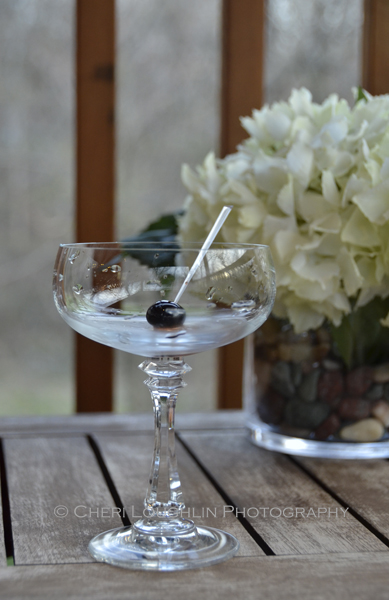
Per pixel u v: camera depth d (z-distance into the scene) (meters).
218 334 0.53
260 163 0.69
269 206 0.69
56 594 0.50
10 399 2.07
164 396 0.56
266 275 0.55
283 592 0.50
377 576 0.52
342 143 0.68
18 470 0.66
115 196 0.95
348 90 1.55
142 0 1.81
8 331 2.07
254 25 0.97
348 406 0.69
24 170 2.00
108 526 0.58
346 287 0.66
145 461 0.68
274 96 1.56
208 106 1.86
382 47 1.02
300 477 0.66
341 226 0.67
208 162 0.73
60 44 1.91
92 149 0.94
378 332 0.67
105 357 0.98
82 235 0.95
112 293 0.53
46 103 1.95
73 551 0.54
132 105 1.85
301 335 0.68
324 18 1.54
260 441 0.72
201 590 0.50
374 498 0.62
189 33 1.83
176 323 0.52
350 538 0.56
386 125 0.68
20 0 1.87
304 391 0.69
